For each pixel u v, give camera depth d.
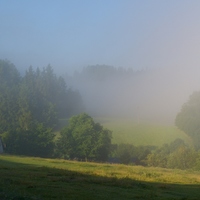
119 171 43.91
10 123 120.69
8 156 61.44
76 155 87.56
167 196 26.22
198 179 40.56
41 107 139.62
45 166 43.81
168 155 86.56
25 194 21.03
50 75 174.38
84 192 24.59
